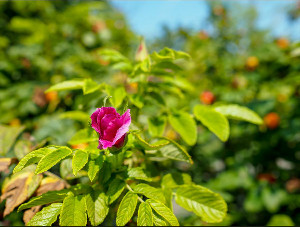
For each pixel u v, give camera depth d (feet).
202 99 2.09
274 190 2.02
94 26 2.48
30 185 0.87
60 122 1.64
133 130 0.77
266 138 2.11
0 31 2.51
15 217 1.23
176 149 0.92
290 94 2.23
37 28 2.26
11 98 1.98
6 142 1.07
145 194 0.73
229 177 2.11
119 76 1.89
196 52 2.84
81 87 1.04
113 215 0.89
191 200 0.87
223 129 0.97
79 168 0.66
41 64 2.18
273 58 2.35
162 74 1.12
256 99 2.16
